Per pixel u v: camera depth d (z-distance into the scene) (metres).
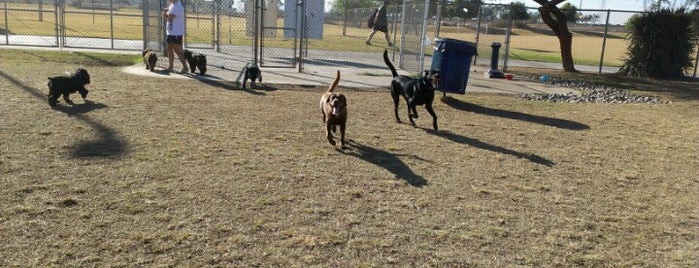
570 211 4.34
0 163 4.76
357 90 10.55
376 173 5.08
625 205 4.55
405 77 7.56
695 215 4.36
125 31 27.22
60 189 4.20
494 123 7.93
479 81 13.24
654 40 16.70
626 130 7.89
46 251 3.19
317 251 3.37
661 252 3.62
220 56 16.11
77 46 16.73
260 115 7.55
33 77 9.85
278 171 4.98
